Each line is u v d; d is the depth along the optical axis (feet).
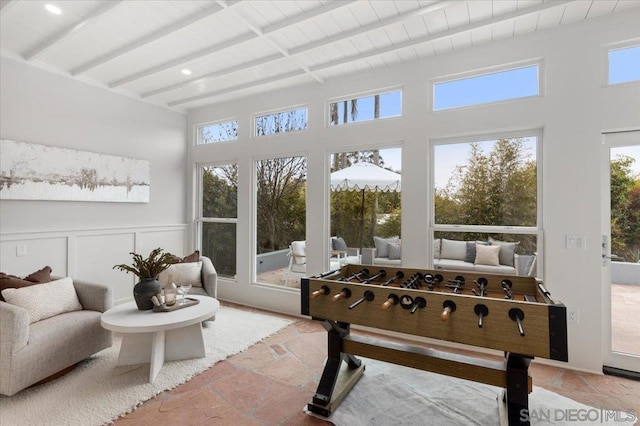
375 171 12.37
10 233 10.75
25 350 7.41
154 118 15.65
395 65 11.70
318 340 10.98
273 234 14.76
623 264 8.93
